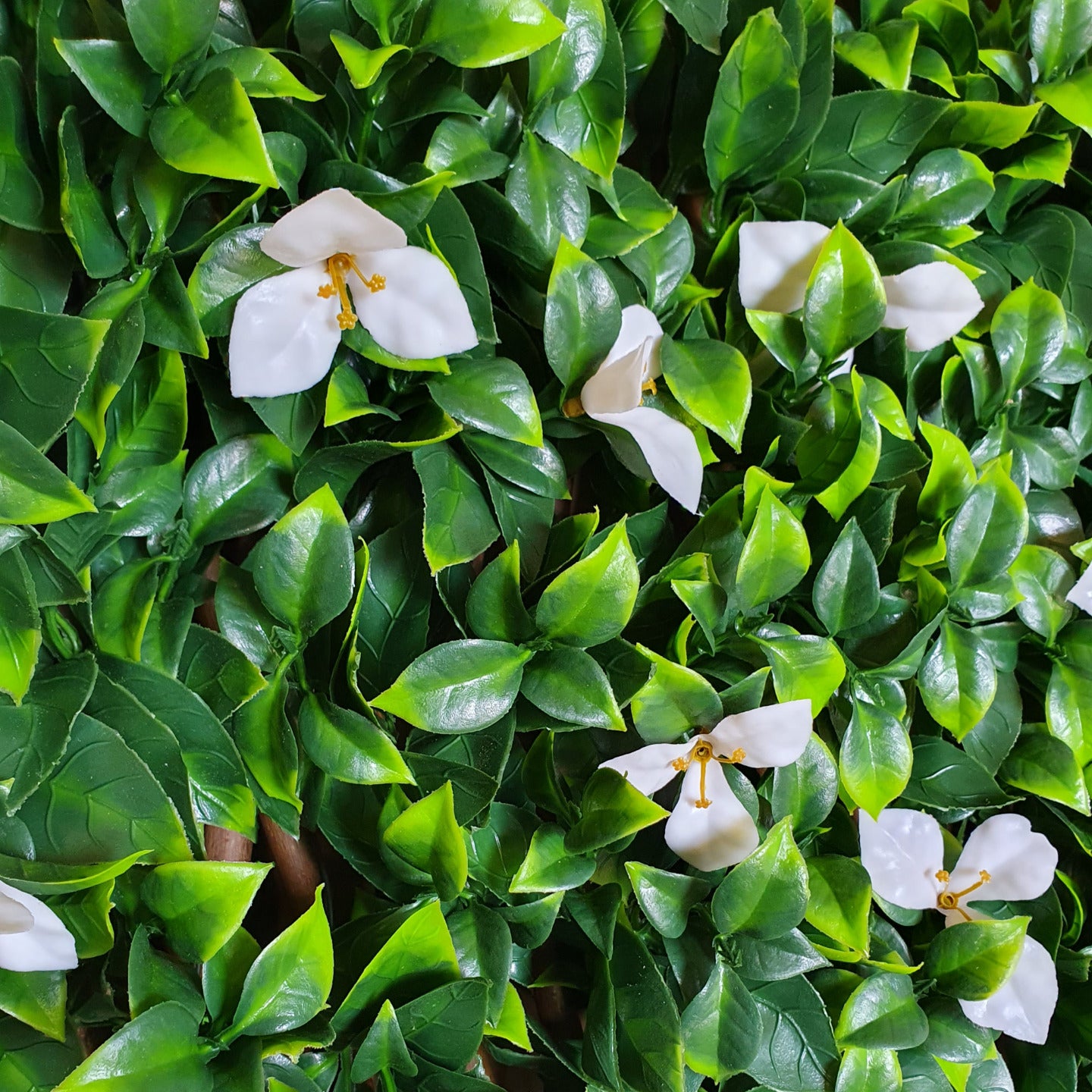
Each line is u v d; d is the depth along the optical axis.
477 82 0.50
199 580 0.50
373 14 0.48
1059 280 0.56
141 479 0.48
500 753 0.49
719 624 0.51
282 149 0.47
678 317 0.52
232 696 0.48
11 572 0.45
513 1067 0.53
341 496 0.49
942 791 0.54
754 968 0.51
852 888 0.52
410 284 0.47
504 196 0.49
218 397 0.49
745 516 0.51
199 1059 0.47
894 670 0.52
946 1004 0.53
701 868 0.51
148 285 0.47
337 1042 0.49
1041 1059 0.56
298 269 0.47
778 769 0.51
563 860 0.50
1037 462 0.56
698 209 0.55
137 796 0.46
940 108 0.53
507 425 0.48
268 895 0.51
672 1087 0.49
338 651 0.49
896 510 0.54
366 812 0.50
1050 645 0.55
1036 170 0.55
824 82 0.52
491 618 0.49
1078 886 0.56
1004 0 0.57
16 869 0.45
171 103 0.46
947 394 0.55
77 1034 0.47
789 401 0.53
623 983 0.50
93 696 0.47
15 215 0.45
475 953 0.50
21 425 0.45
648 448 0.49
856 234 0.54
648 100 0.54
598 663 0.50
